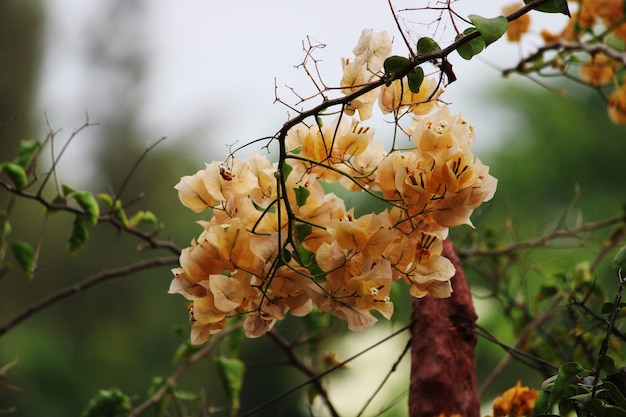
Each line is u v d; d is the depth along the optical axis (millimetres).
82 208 1948
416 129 1468
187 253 1468
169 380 2043
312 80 1472
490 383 2055
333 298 1462
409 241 1475
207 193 1485
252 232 1473
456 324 1722
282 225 1486
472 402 1714
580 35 2135
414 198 1456
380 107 1499
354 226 1450
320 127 1490
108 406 1976
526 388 1667
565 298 1983
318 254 1459
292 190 1486
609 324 1572
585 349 1979
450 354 1710
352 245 1454
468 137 1477
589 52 2047
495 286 2180
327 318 2053
